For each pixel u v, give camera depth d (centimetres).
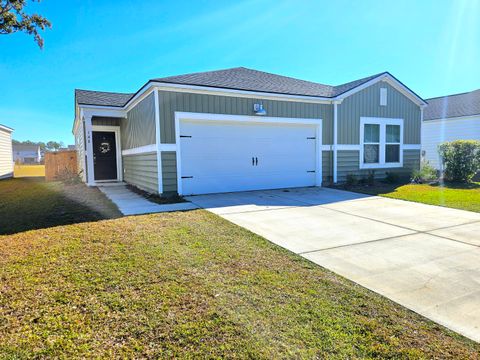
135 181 1105
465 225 538
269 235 482
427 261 371
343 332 229
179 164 838
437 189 970
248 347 211
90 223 545
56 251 396
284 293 289
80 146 1423
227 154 911
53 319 242
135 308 259
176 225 533
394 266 357
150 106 858
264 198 824
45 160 1479
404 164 1245
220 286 301
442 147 1184
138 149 1032
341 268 351
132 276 321
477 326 238
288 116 992
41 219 580
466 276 328
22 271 332
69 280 311
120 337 221
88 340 217
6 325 234
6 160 1845
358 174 1137
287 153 1012
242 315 250
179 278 318
